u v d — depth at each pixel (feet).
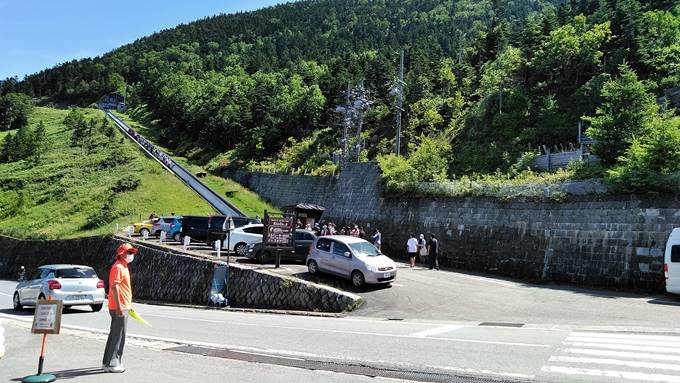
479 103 156.76
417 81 207.51
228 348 32.17
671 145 63.36
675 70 126.21
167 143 358.02
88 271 61.00
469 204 90.53
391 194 112.98
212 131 305.12
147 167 228.43
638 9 161.58
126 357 29.17
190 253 85.51
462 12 608.19
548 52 151.64
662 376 23.36
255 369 25.90
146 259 94.12
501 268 79.92
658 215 61.87
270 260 80.07
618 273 63.93
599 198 69.05
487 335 35.94
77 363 27.76
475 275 78.28
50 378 23.32
